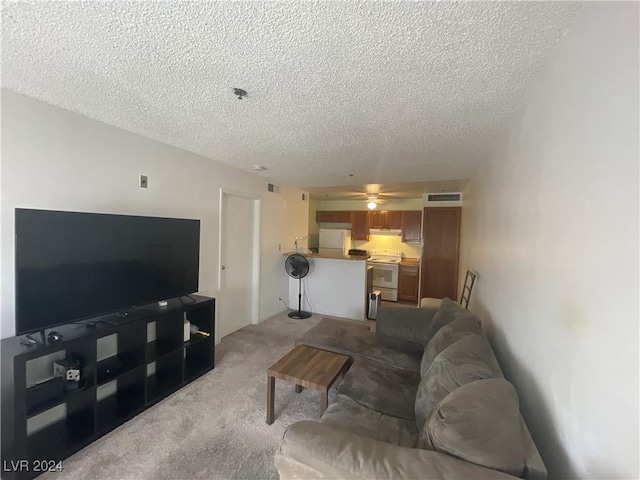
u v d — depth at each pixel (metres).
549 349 1.13
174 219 2.44
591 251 0.86
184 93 1.66
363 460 0.89
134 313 2.21
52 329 1.83
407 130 2.19
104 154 2.16
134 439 1.84
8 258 1.69
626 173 0.71
